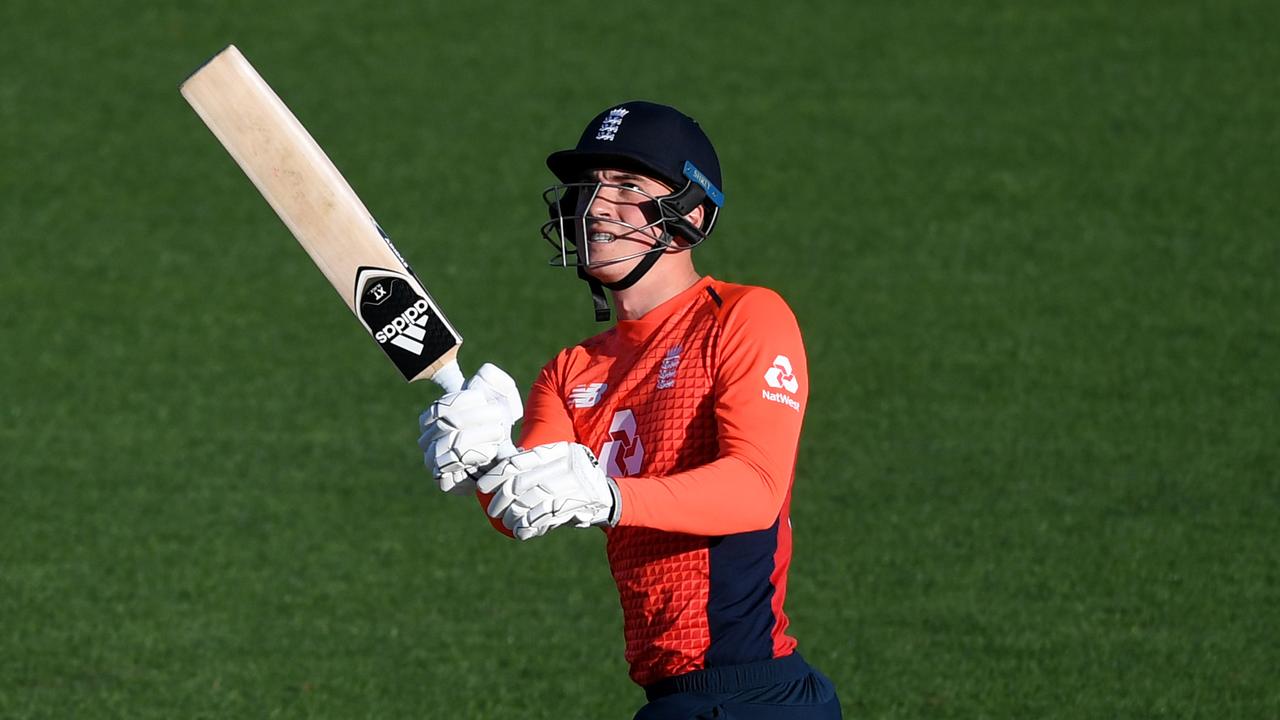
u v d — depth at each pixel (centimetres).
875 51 5166
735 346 1173
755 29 5341
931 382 3253
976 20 5356
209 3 5538
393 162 4528
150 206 4259
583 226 1206
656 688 1208
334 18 5447
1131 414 3080
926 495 2764
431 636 2317
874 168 4422
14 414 3170
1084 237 3975
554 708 2092
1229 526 2614
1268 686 2102
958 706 2059
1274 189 4200
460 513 2766
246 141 1139
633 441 1207
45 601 2427
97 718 2067
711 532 1087
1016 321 3538
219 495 2828
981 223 4078
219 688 2155
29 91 4916
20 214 4194
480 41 5300
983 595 2397
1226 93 4794
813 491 2789
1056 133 4591
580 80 5022
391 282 1159
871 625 2305
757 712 1180
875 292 3712
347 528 2700
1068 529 2620
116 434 3086
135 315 3656
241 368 3397
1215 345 3381
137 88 4956
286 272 3909
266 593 2464
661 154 1202
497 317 3638
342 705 2103
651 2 5562
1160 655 2197
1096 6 5419
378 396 3278
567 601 2438
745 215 4166
